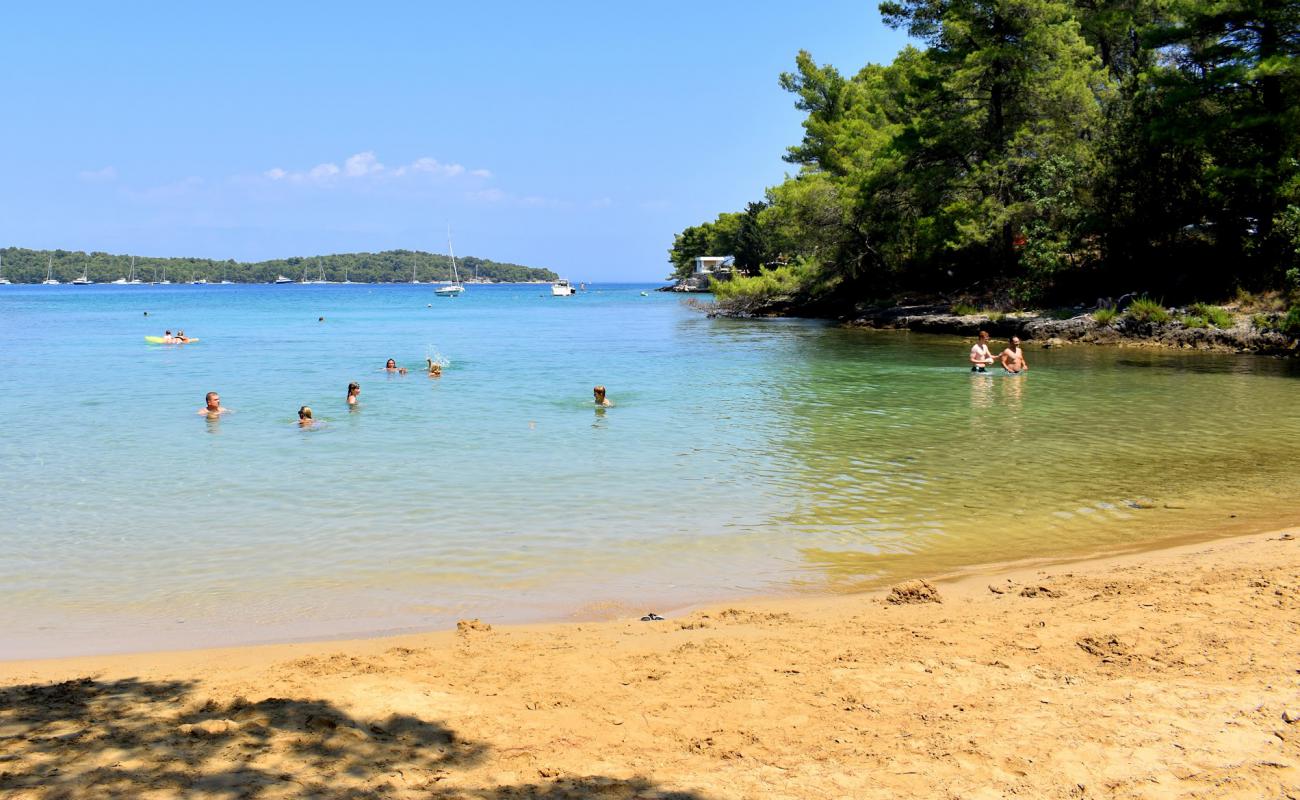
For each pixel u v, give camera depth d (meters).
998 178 44.84
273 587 8.77
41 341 44.91
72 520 11.23
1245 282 36.88
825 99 69.75
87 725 5.31
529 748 5.08
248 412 20.17
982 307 46.12
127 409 20.70
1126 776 4.65
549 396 22.73
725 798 4.46
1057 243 42.38
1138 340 35.84
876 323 50.00
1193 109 36.50
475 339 46.16
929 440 16.28
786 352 35.72
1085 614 7.25
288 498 12.30
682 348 38.44
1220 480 12.80
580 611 8.07
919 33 48.28
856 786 4.59
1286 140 34.41
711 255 160.88
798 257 68.50
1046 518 10.98
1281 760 4.75
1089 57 50.62
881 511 11.43
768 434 17.08
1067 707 5.51
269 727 5.29
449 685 6.08
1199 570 8.35
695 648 6.78
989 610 7.56
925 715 5.48
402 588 8.73
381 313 84.06
